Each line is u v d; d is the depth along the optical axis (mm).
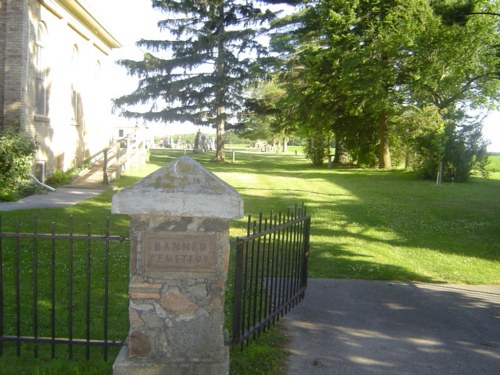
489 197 18609
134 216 3955
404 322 5961
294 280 6371
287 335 5398
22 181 14664
